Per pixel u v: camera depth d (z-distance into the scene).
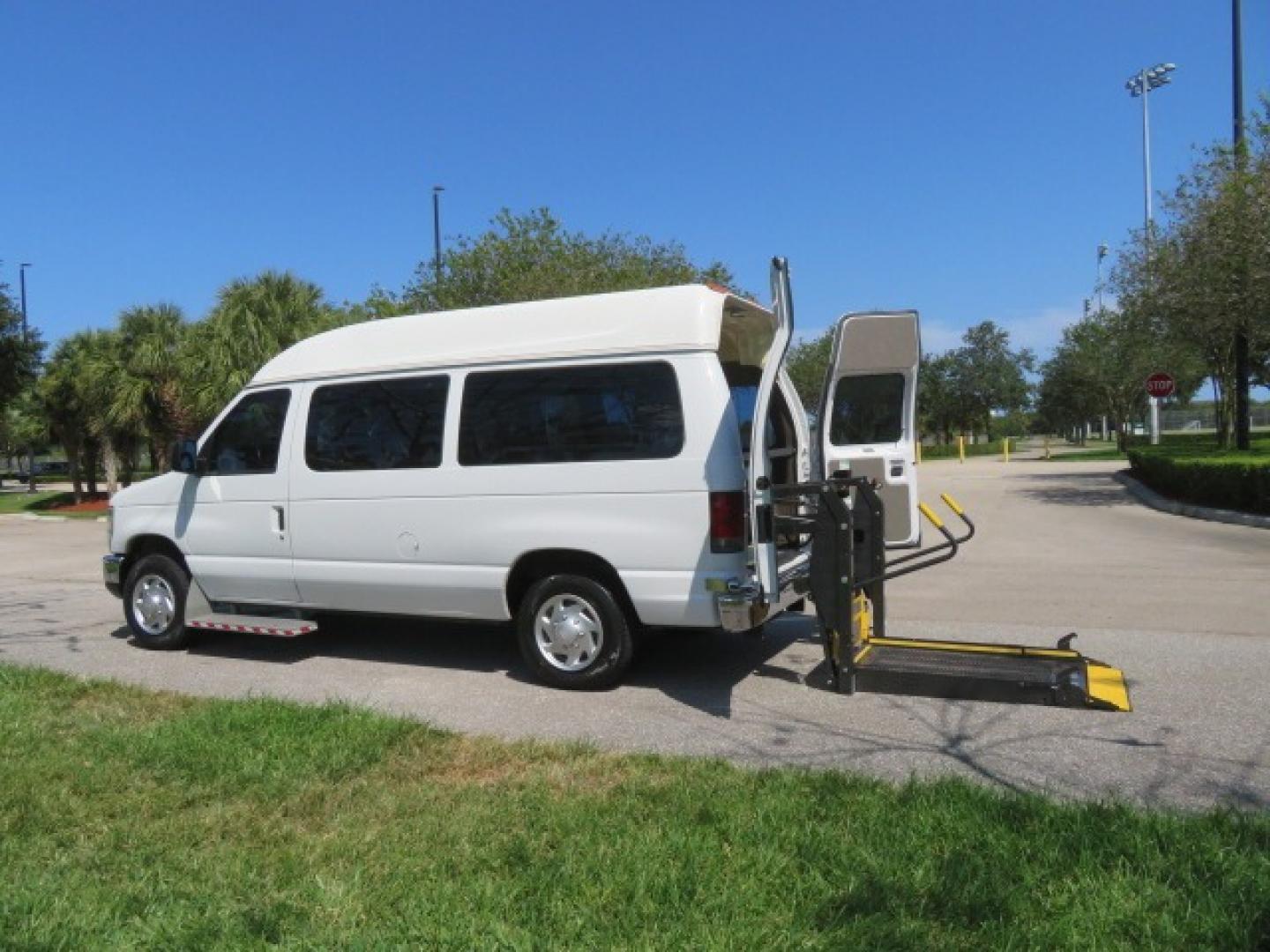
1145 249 20.41
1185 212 18.69
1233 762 4.69
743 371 7.24
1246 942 2.92
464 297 21.52
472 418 6.53
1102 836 3.61
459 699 6.23
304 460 7.14
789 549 7.11
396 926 3.15
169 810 4.23
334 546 7.02
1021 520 16.58
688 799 4.18
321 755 4.80
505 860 3.62
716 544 5.81
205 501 7.58
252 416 7.45
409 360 6.80
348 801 4.29
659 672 6.77
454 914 3.22
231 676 6.97
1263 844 3.56
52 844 3.90
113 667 7.29
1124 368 37.06
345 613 7.27
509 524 6.36
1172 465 17.95
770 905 3.24
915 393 10.80
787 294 5.80
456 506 6.54
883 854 3.55
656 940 3.04
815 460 10.05
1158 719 5.39
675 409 5.95
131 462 34.56
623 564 6.05
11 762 4.79
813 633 7.90
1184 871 3.34
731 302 6.41
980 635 7.68
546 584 6.34
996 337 59.25
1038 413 77.38
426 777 4.60
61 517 26.98
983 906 3.17
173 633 7.75
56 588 11.86
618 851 3.63
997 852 3.54
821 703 5.90
